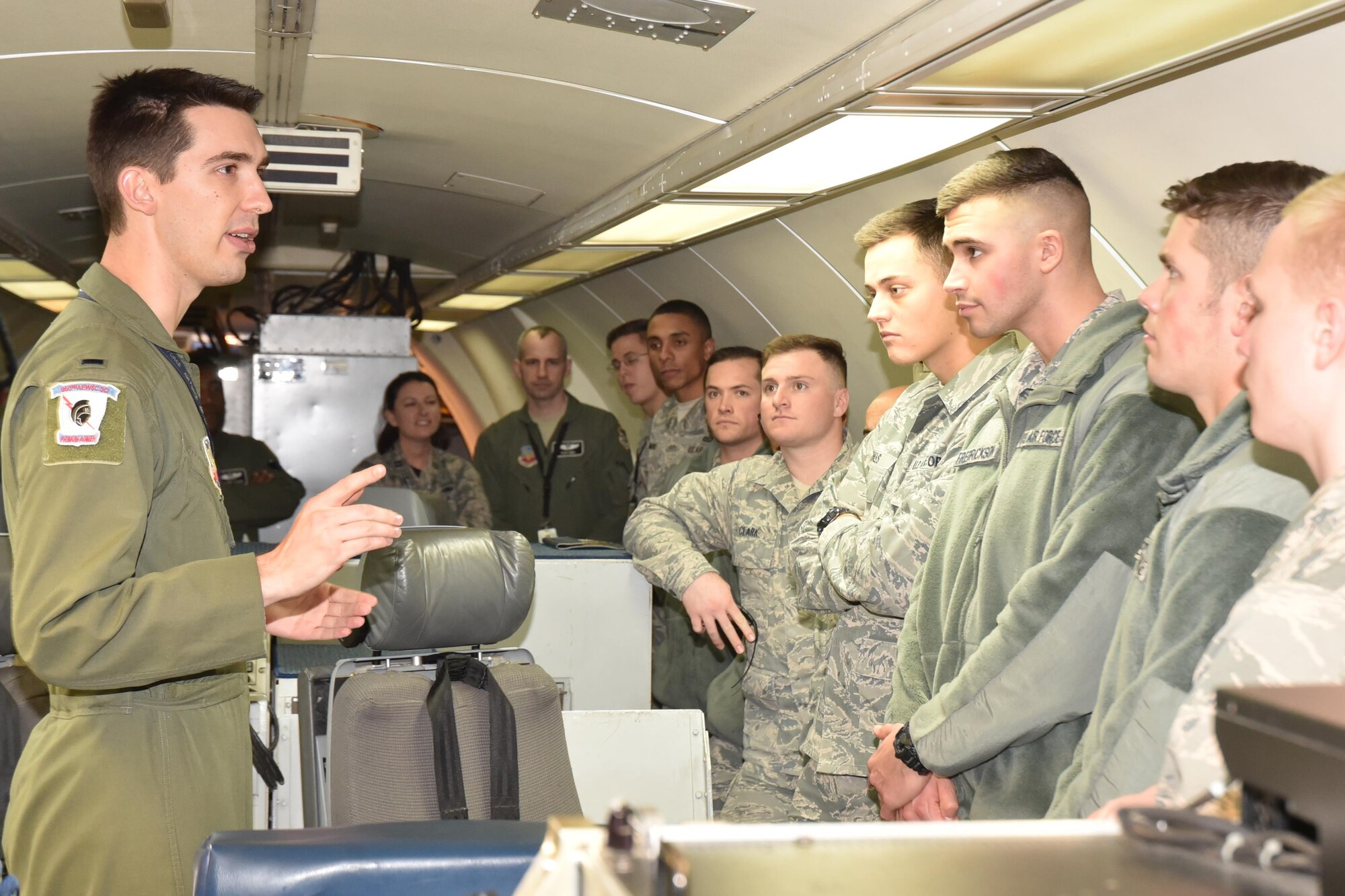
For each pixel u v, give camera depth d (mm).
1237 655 1012
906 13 2297
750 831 822
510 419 6391
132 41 3031
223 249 1921
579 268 5918
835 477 3195
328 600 2033
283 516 5715
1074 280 2125
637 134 3615
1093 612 1829
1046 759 1983
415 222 6062
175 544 1802
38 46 3062
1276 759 691
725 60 2811
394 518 1715
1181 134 2467
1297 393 1082
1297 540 1071
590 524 6227
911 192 3521
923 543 2461
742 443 4309
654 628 4605
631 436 7965
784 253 4523
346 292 7387
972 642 2072
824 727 2902
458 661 2365
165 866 1706
